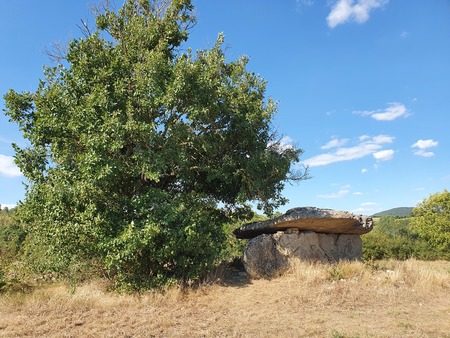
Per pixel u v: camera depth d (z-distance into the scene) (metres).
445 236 28.03
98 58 11.34
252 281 11.66
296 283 10.89
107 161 9.69
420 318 7.98
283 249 12.85
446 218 29.09
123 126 9.86
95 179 9.46
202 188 14.64
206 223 11.34
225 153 13.70
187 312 8.60
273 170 13.01
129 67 11.67
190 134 11.71
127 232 9.27
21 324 7.64
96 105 10.09
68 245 10.09
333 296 9.66
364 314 8.30
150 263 10.67
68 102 10.51
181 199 11.49
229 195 14.73
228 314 8.51
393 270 12.62
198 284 10.79
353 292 10.01
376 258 24.95
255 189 13.26
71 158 10.61
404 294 10.02
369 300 9.48
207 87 11.34
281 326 7.45
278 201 14.23
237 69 13.63
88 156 9.44
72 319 8.02
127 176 11.28
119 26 13.04
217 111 12.06
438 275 11.68
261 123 13.45
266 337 6.80
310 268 11.56
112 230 9.81
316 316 8.15
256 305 9.20
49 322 7.79
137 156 10.53
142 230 9.40
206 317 8.27
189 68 10.96
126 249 9.27
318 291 10.03
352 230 14.39
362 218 14.43
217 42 13.56
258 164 12.79
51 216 10.02
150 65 10.68
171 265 10.94
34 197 10.34
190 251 10.61
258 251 12.68
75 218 9.94
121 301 9.35
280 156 13.83
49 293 10.24
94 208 9.58
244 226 14.93
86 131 10.01
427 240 29.81
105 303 9.20
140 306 9.05
